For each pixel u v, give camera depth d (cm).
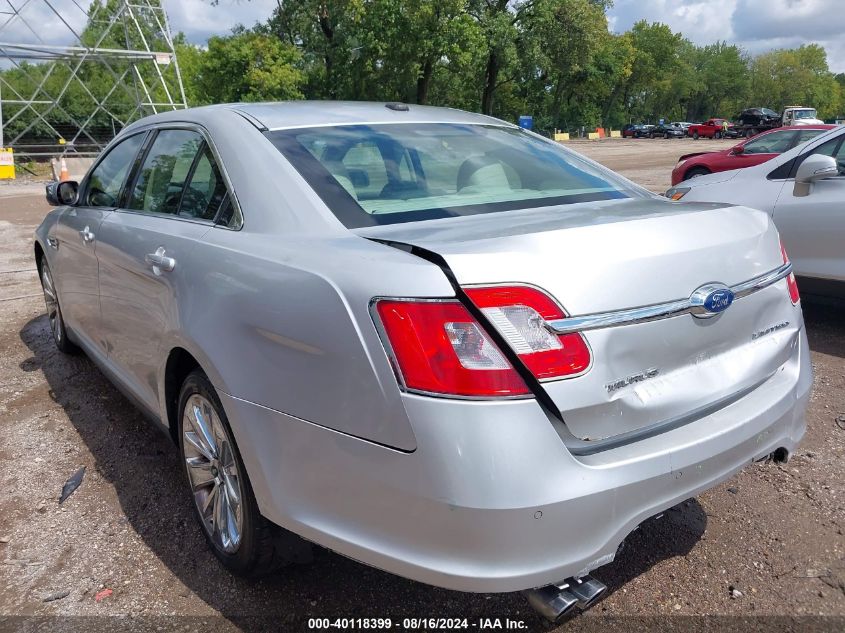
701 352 217
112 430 389
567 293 186
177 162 313
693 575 261
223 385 230
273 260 223
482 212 247
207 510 271
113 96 4784
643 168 2273
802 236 524
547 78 6638
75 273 405
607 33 4647
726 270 223
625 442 198
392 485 187
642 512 195
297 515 212
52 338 557
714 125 6475
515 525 177
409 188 261
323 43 3881
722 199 576
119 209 361
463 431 177
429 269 185
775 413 232
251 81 3722
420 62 3712
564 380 183
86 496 322
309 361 203
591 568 189
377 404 187
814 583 255
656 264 204
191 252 262
